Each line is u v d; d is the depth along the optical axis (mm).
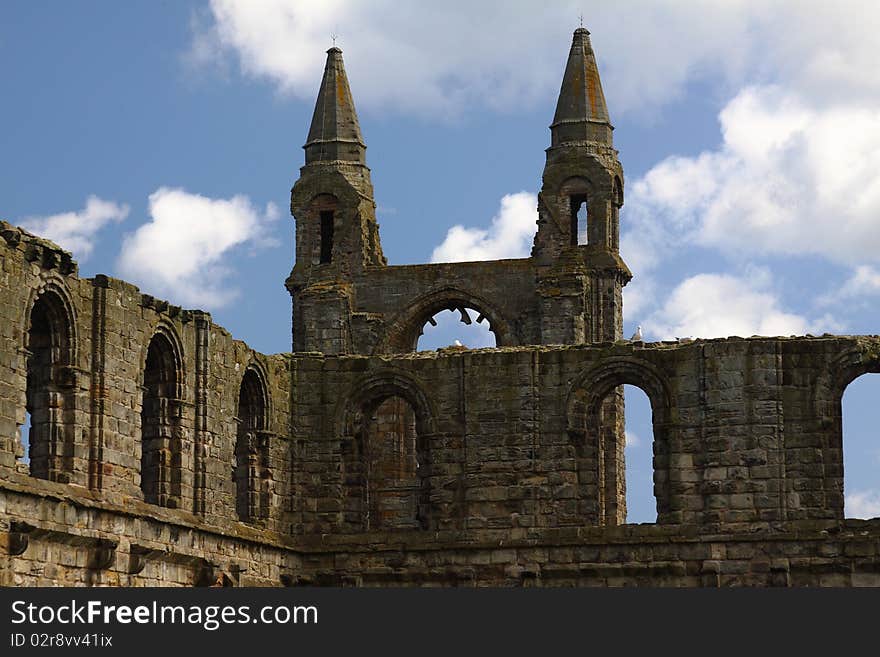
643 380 116688
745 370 115188
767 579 113562
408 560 117438
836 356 114812
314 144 151875
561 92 150500
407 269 149250
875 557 112250
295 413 120375
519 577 116062
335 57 153750
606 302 147250
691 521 115000
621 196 151125
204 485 110500
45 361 100938
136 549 103125
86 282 102375
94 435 102000
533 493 117000
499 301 147750
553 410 117438
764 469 114625
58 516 97688
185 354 110062
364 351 148625
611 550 115312
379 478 141500
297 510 119500
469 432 118125
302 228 151125
